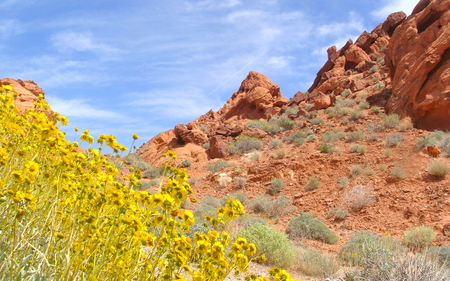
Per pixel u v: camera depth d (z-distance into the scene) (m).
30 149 3.29
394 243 9.55
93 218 2.45
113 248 2.39
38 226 2.68
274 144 27.77
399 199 14.82
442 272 6.08
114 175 3.22
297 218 13.86
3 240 2.44
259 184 20.78
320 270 7.91
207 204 17.78
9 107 4.11
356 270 6.95
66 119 4.58
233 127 33.22
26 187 2.40
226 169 24.20
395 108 24.31
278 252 8.35
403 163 17.36
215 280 2.62
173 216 2.65
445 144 17.89
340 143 23.17
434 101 21.30
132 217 2.51
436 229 11.81
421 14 26.34
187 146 32.28
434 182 15.15
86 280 2.41
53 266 2.38
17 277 2.15
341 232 13.73
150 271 2.49
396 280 5.79
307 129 28.23
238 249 2.93
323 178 19.17
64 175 2.76
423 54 23.42
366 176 17.70
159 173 25.97
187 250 2.62
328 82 39.84
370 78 35.16
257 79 48.28
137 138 3.61
